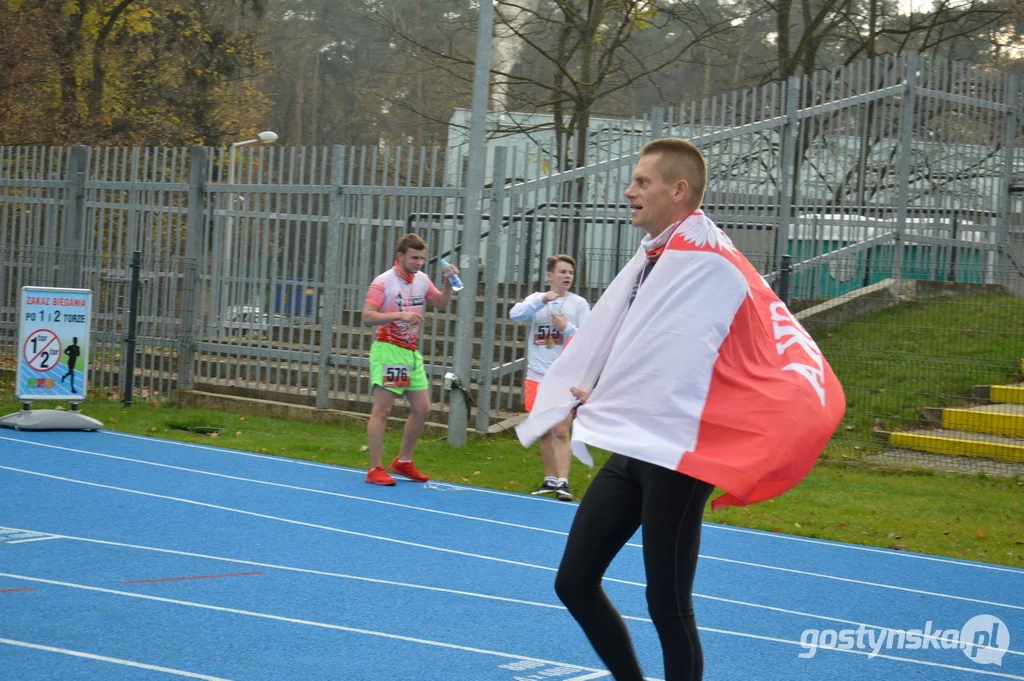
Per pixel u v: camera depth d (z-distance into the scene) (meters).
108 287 17.36
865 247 16.84
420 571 7.78
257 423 15.16
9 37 29.06
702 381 4.00
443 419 14.97
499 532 9.29
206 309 16.94
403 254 10.98
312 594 6.96
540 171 14.83
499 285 15.02
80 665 5.36
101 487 10.34
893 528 10.42
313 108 55.06
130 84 35.47
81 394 14.31
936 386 14.25
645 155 4.28
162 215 17.19
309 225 15.86
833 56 31.92
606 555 4.18
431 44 29.47
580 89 24.50
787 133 16.14
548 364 10.88
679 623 4.05
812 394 4.00
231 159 16.66
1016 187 18.58
